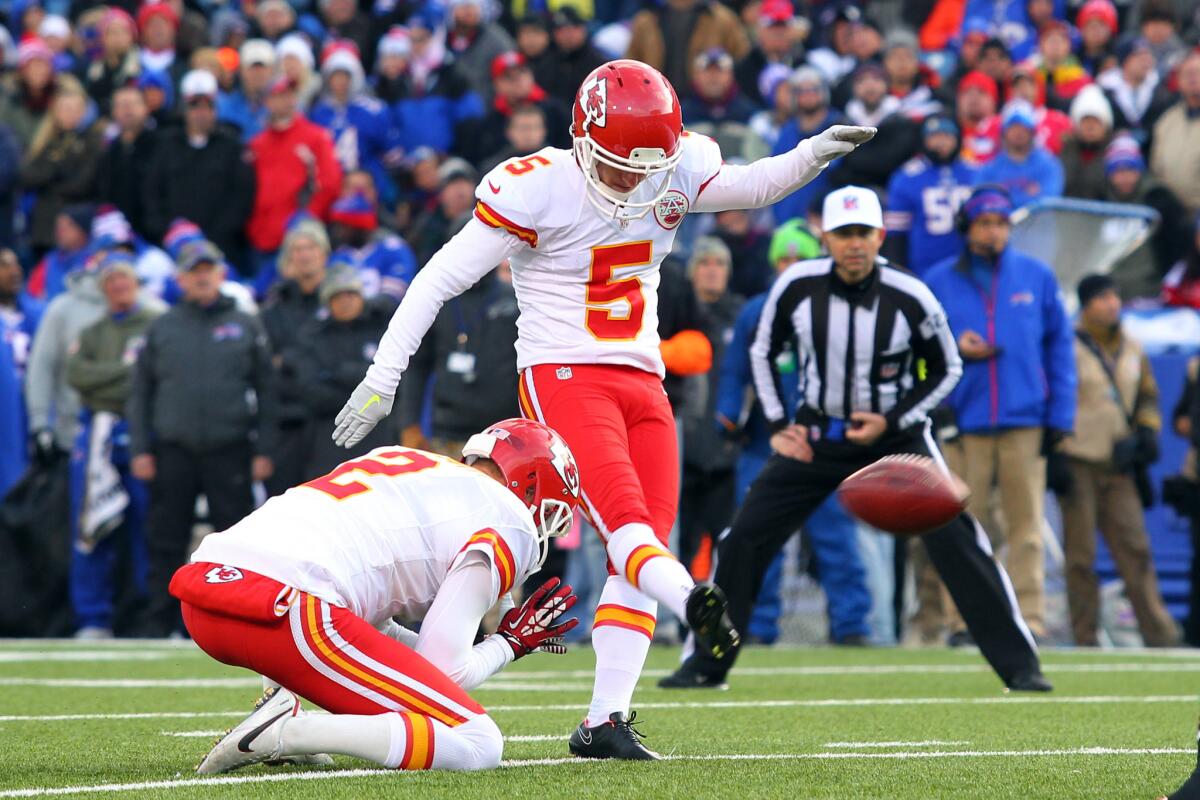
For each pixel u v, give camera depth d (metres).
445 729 13.73
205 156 43.53
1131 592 35.34
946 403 33.00
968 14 50.66
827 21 54.34
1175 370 38.03
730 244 39.47
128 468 36.78
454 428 32.88
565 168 15.14
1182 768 14.93
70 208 43.94
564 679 25.95
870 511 14.59
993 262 32.47
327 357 35.31
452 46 52.38
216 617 13.57
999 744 17.09
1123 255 38.03
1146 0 49.50
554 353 15.34
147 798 12.41
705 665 24.11
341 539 13.78
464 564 14.08
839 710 20.97
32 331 40.97
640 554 14.37
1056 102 46.50
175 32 51.25
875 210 22.94
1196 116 43.25
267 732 13.48
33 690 23.38
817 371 23.50
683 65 48.00
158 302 38.44
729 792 12.91
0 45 53.00
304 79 47.75
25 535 37.06
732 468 34.50
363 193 41.81
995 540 35.28
